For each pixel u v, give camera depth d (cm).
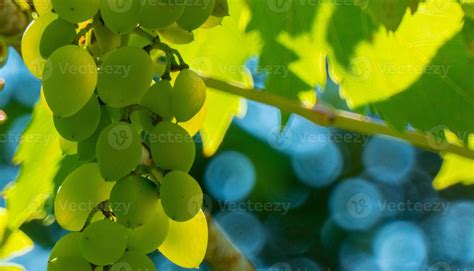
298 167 131
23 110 114
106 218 65
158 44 66
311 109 84
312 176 133
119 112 66
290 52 84
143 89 64
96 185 65
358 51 83
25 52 67
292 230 133
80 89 64
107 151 63
